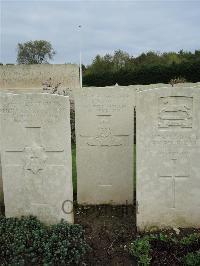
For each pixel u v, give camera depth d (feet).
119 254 3.96
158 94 4.10
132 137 5.28
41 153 4.35
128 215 5.04
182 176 4.30
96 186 5.49
